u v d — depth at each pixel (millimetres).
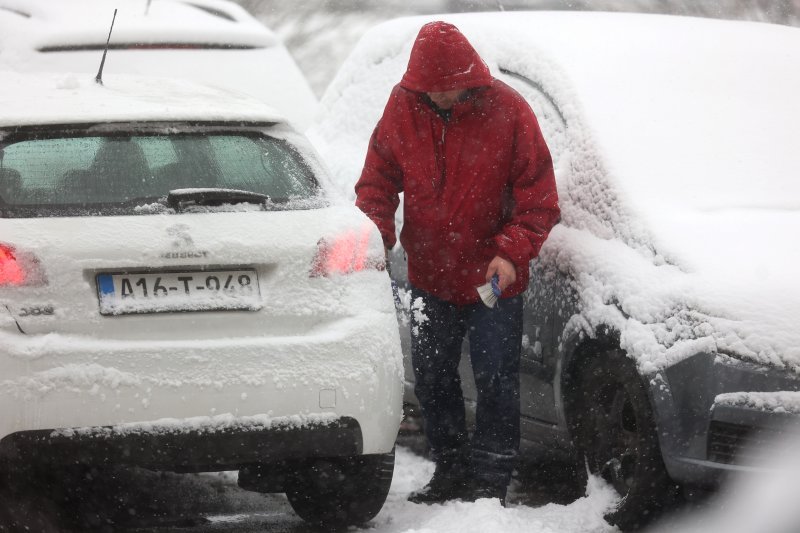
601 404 13266
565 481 15172
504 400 13836
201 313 11180
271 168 12266
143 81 14195
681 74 15617
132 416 10812
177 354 10961
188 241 11203
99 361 10812
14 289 10820
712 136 14758
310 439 11266
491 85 13562
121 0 28625
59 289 10891
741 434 11500
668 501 12383
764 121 15125
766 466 11391
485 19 17359
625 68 15539
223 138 12344
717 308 11859
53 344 10773
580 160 14523
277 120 12680
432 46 13289
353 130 18359
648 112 14922
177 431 10898
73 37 26938
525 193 13500
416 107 13781
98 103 12430
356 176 17141
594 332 13133
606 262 13281
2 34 27672
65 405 10695
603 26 16672
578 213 14258
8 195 11312
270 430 11125
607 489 13125
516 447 13938
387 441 11719
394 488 14703
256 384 11086
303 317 11445
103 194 11469
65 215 11219
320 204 12078
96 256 11000
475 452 13875
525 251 13258
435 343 14250
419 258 14086
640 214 13406
